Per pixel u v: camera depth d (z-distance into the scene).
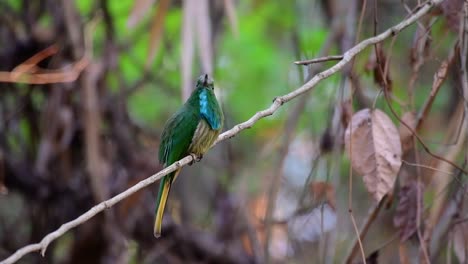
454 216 8.86
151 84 15.27
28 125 13.00
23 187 12.49
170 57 14.10
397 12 13.12
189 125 8.22
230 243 13.24
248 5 15.79
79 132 12.29
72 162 12.42
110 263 12.21
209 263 13.16
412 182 8.62
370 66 8.96
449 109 12.54
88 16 13.64
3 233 13.48
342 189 12.78
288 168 14.37
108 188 12.08
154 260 13.21
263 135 15.61
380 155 7.89
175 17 14.85
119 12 14.85
